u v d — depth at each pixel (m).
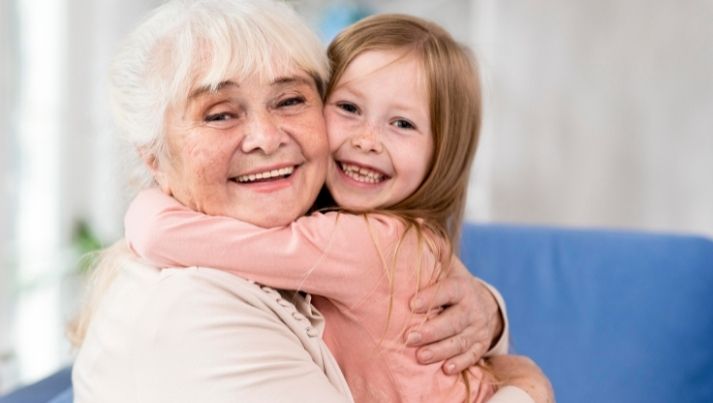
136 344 0.80
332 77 1.04
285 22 0.91
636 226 2.54
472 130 1.13
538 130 2.66
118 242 1.02
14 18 2.43
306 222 0.89
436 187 1.10
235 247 0.83
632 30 2.47
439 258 1.00
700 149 2.36
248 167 0.87
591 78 2.57
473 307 1.02
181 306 0.79
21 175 2.49
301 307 0.90
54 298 2.68
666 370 1.44
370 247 0.90
